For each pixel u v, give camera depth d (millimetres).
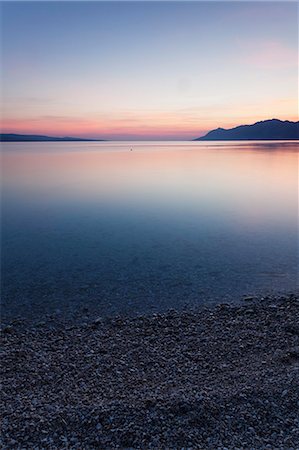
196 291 11188
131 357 7262
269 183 41938
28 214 25625
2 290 11500
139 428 4973
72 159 93688
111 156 109500
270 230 19906
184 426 4996
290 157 91688
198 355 7258
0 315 9680
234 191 35719
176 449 4625
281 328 8266
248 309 9461
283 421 5027
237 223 21797
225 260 14508
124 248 16641
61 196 33625
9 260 14883
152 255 15398
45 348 7758
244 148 162000
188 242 17531
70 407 5461
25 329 8797
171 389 5980
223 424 5012
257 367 6609
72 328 8766
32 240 18391
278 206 27453
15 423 5148
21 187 40312
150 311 9758
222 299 10477
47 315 9625
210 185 40688
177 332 8359
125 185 41312
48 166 70188
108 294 11078
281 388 5699
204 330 8414
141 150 167625
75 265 14141
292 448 4539
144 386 6148
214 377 6348
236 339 7883
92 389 6117
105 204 29188
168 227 21016
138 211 26109
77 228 21125
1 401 5801
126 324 8883
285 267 13469
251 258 14727
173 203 29391
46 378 6547
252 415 5152
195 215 24375
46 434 4922
